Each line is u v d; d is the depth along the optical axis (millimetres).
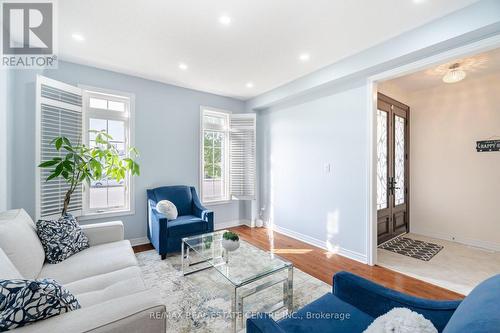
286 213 4020
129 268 1747
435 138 3879
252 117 4395
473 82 3502
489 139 3369
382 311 1150
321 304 1235
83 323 899
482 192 3430
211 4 1883
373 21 2092
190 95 3984
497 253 3158
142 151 3502
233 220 4578
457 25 1922
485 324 554
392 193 3729
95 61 2930
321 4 1875
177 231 2967
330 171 3266
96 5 1891
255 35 2340
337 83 3113
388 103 3625
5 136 2328
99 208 3242
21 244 1522
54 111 2648
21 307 879
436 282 2377
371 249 2768
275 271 1861
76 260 1838
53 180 2645
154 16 2037
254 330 948
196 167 4062
